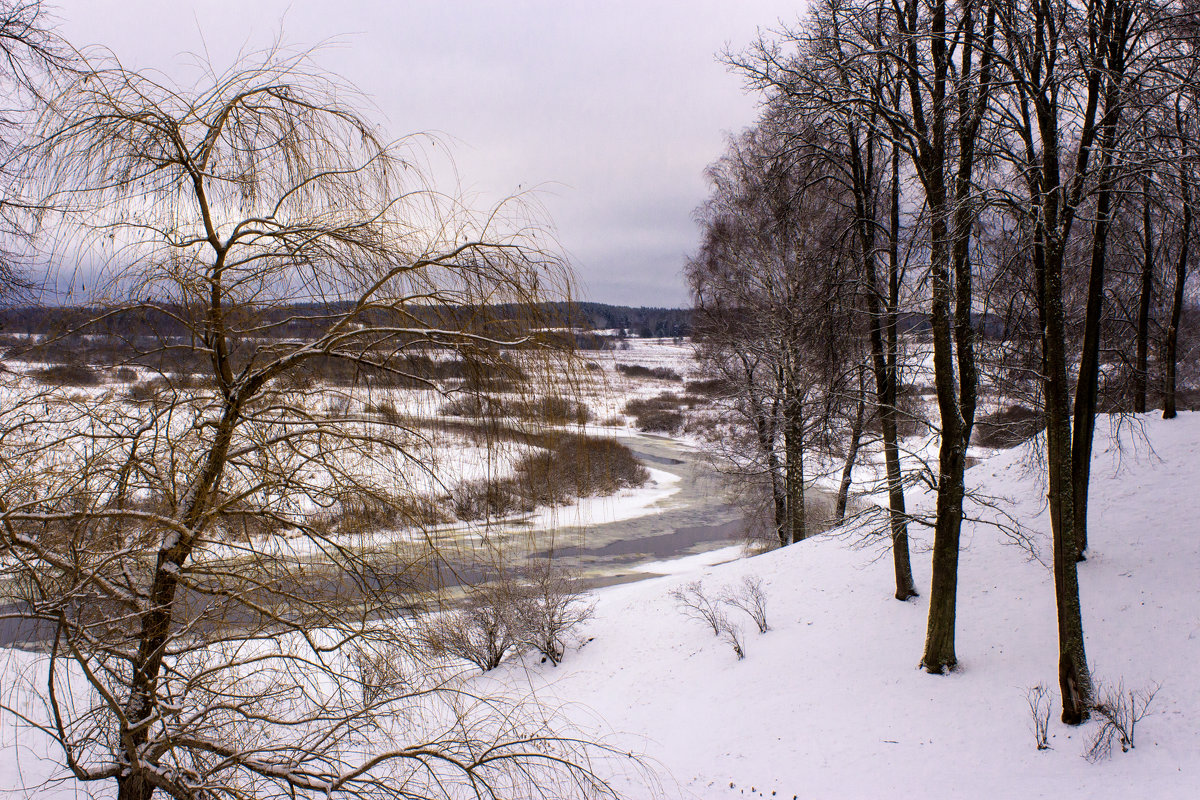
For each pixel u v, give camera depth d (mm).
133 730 4227
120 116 4504
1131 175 8523
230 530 5020
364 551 4867
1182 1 8828
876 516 11445
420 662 5012
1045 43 8852
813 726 9961
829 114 11398
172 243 4590
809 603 14172
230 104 4723
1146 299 16922
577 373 5227
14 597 4516
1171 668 9023
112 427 4715
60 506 4496
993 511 15148
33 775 6406
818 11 11203
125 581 4941
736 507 25578
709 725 10547
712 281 20469
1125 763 7664
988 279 10234
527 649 14664
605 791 5527
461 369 5016
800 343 17438
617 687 12484
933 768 8492
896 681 10562
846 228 13164
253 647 5203
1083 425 11930
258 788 4570
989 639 10906
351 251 4934
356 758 5578
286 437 4723
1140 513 13148
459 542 5152
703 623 14344
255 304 4891
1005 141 9805
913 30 10562
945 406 10203
